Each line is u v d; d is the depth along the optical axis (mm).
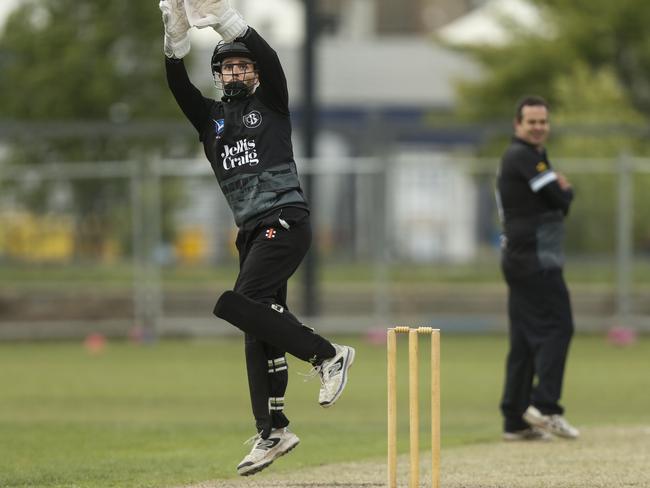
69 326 73000
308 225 26391
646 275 71438
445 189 71875
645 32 95688
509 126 70812
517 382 36688
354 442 37594
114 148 85000
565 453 33875
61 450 36062
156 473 30797
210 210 71688
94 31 97562
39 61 97438
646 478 29297
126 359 64875
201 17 25766
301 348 25688
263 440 26531
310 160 72500
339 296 71375
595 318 71562
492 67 102375
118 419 44531
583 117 92875
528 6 103375
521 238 36125
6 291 73062
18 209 72438
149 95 99250
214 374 58719
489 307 72562
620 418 43969
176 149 87438
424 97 148375
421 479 29328
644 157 81375
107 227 72250
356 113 145500
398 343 70312
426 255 72062
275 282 26016
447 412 46594
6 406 48406
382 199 71125
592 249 71688
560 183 36000
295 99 132250
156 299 72312
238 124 26266
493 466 31453
